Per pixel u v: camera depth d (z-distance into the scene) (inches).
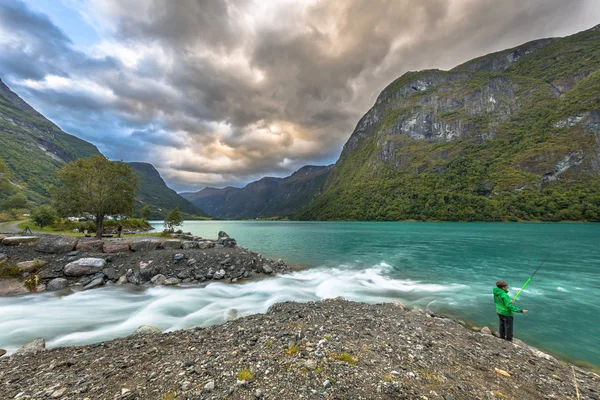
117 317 512.1
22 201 3024.1
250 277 860.6
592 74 7869.1
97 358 293.1
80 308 558.6
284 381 213.8
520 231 2918.3
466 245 1876.2
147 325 438.0
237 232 3740.2
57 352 323.3
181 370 240.1
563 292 743.7
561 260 1269.7
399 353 287.1
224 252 963.3
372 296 713.0
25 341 402.6
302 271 1024.9
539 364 307.1
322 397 193.0
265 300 642.2
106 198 1317.7
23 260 741.9
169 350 303.6
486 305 637.3
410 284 845.8
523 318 556.1
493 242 2009.1
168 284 748.0
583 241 1985.7
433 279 915.4
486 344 362.0
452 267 1129.4
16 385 231.9
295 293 716.7
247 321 411.5
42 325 466.3
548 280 887.1
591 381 279.4
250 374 224.5
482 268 1104.8
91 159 1336.1
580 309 607.2
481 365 281.6
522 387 240.5
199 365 248.5
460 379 240.7
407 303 652.1
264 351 274.1
